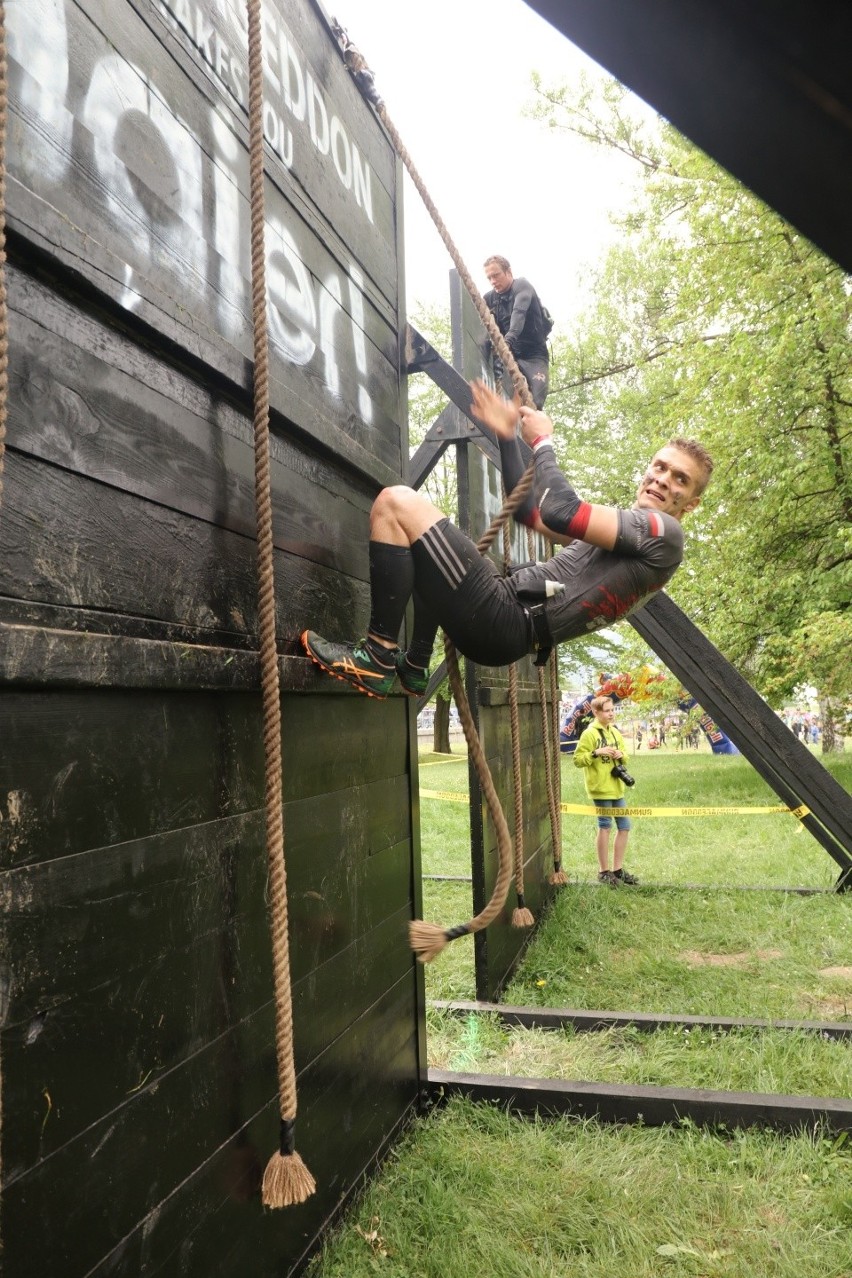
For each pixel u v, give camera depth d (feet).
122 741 6.14
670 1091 11.82
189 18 7.30
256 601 8.11
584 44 1.51
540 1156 10.75
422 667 9.50
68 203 5.61
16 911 5.08
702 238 44.96
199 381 7.27
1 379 4.32
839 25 1.34
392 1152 10.95
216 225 7.59
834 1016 15.23
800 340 39.73
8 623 4.91
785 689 44.91
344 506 10.57
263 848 8.16
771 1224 9.45
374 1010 10.81
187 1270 6.68
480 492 18.44
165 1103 6.49
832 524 43.93
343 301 10.68
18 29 5.25
